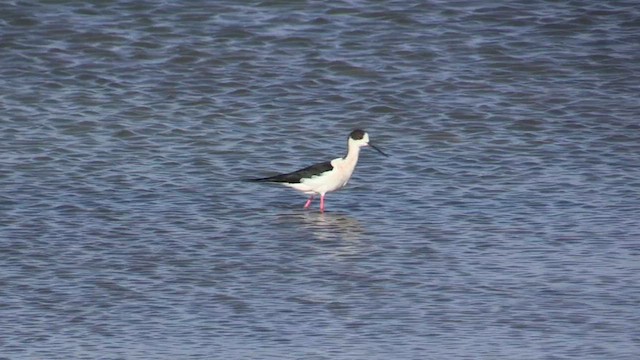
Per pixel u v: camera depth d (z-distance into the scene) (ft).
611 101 74.84
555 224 55.47
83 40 82.89
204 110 73.77
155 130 70.59
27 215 56.65
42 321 43.65
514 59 80.43
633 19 85.10
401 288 47.19
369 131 70.85
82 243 52.70
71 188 60.95
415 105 74.38
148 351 40.98
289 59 80.53
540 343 41.63
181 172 63.93
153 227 55.21
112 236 53.78
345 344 41.60
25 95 75.46
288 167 65.00
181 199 59.67
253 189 61.67
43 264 49.88
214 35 83.51
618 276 48.26
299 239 53.72
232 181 62.75
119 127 70.90
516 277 48.29
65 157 65.87
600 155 66.49
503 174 63.62
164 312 44.65
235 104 74.69
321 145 68.54
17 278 48.08
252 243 53.06
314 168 58.18
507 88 76.74
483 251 51.70
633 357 40.34
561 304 45.24
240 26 84.69
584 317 43.93
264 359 40.24
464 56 80.94
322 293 46.73
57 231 54.34
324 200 60.03
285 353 40.78
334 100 75.20
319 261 50.60
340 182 58.18
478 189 61.21
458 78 78.07
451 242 53.01
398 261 50.44
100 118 72.23
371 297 46.24
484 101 74.90
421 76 78.33
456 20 85.25
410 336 42.29
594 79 78.07
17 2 87.45
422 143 68.85
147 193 60.39
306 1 87.71
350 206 59.06
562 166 64.75
